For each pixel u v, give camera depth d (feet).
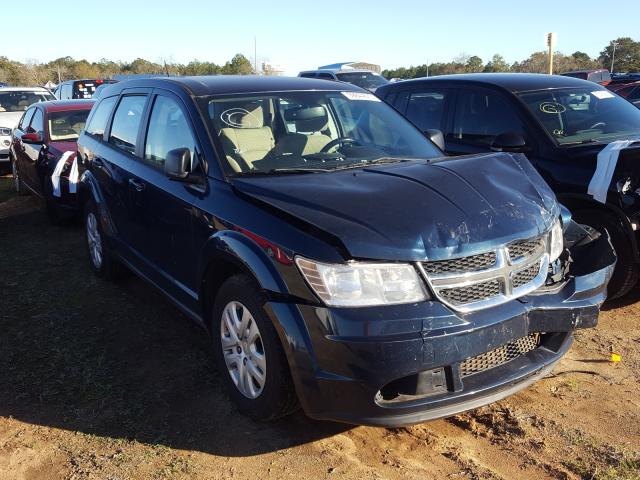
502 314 9.96
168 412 11.94
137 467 10.30
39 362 14.02
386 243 9.51
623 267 16.12
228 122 13.47
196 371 13.52
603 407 11.93
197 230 12.43
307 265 9.62
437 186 10.96
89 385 12.96
